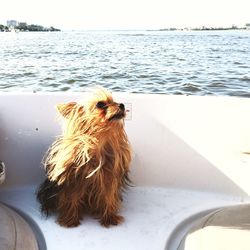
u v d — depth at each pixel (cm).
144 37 1717
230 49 765
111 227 58
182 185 69
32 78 325
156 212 62
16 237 48
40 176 67
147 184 69
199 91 283
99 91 61
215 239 48
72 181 57
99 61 482
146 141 68
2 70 375
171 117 68
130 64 450
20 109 65
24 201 64
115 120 54
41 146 66
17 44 918
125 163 60
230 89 289
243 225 51
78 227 58
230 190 68
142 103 67
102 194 58
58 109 57
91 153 55
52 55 570
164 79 333
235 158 67
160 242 55
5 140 65
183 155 68
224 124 67
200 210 63
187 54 625
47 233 56
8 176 66
